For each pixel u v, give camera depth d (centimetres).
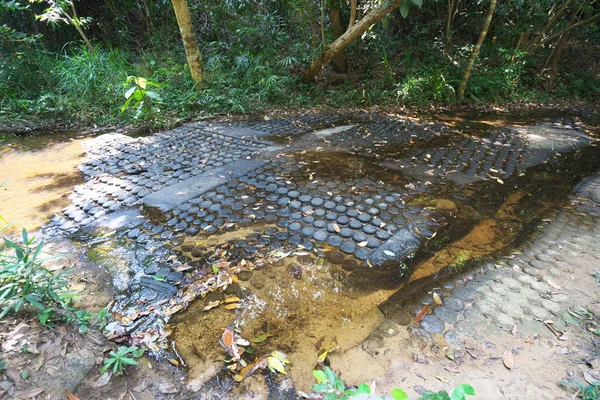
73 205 289
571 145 432
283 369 153
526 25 687
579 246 237
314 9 615
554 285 200
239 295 195
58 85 575
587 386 137
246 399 141
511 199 300
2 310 149
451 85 666
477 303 188
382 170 344
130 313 183
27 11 693
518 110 622
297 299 193
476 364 153
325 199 288
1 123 490
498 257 228
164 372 152
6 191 316
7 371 128
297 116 541
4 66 560
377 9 510
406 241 239
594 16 663
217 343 167
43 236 247
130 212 275
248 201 285
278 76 603
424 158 377
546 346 161
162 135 455
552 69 735
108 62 606
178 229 252
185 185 314
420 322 177
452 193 304
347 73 686
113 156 389
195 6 712
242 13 708
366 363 155
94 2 782
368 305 190
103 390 139
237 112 545
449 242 242
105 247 235
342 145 411
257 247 231
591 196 307
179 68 612
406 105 617
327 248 231
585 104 661
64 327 155
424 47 712
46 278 163
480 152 399
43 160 387
